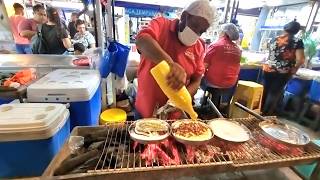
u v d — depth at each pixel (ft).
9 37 5.66
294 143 3.01
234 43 7.88
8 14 5.40
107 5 6.32
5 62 5.60
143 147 2.89
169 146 2.93
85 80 4.66
